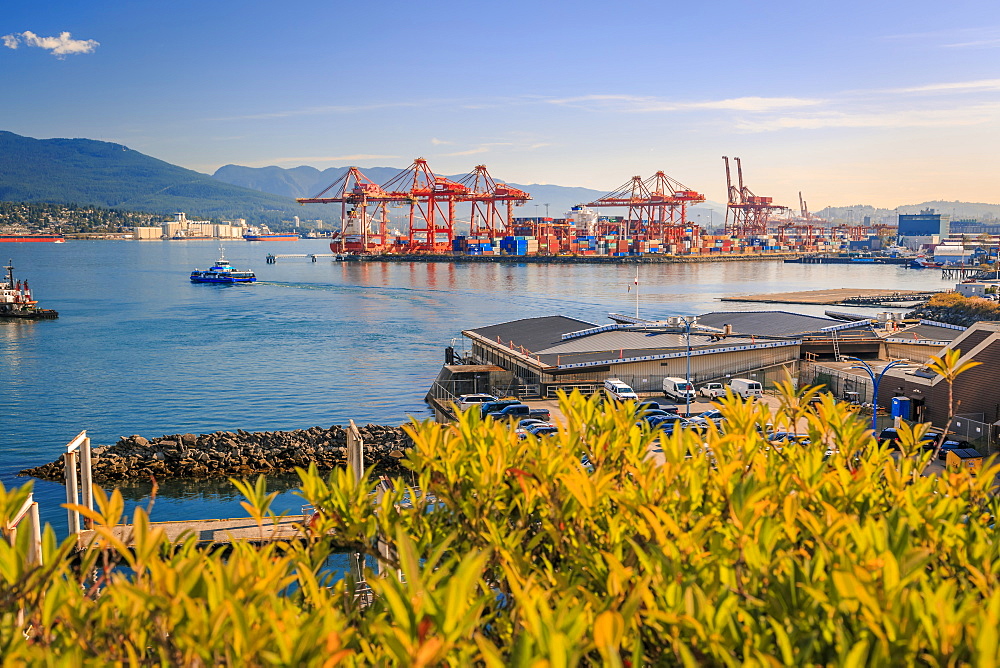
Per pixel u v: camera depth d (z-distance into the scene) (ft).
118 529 119.34
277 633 22.82
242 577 26.43
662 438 39.06
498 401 203.41
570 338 262.47
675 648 25.38
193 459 182.29
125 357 348.38
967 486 39.99
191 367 324.80
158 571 25.53
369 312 535.19
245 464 182.70
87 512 29.66
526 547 35.73
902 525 29.50
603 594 31.40
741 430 44.50
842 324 263.70
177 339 404.16
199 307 563.89
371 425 205.46
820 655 25.21
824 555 28.30
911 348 241.35
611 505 38.37
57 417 240.32
